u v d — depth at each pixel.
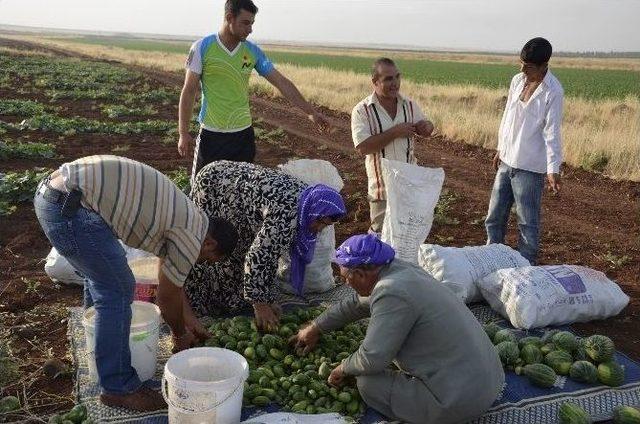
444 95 28.80
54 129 16.88
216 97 6.89
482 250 6.69
